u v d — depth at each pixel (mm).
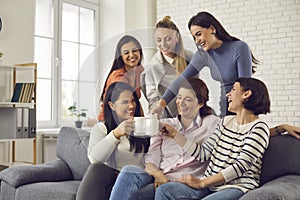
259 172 2254
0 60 3875
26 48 4488
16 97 3924
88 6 5605
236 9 5172
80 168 3000
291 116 4809
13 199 2793
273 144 2307
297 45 4793
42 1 4977
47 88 4992
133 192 1982
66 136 3154
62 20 5262
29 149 4484
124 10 5586
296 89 4789
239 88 2246
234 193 1986
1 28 4203
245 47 2809
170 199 1925
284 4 4871
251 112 2230
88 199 2166
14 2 4363
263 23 5004
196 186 1998
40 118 4898
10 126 3848
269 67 4969
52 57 5066
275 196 1778
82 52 5508
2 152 4207
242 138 2166
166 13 5672
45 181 2910
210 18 2811
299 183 2029
